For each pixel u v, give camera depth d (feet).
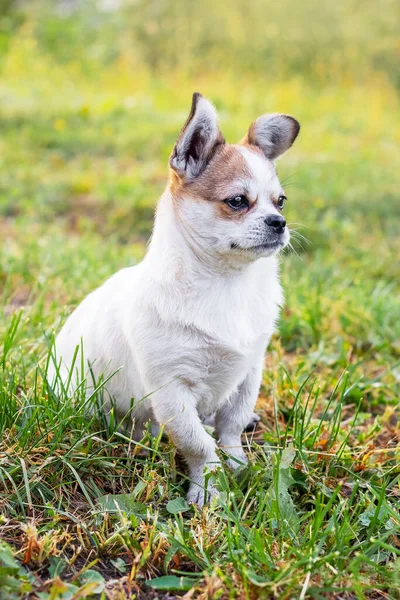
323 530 3.50
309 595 3.27
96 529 3.49
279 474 3.55
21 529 3.43
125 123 10.08
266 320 3.80
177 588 3.30
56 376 3.84
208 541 3.41
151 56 13.91
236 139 8.93
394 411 4.26
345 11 13.52
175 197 3.77
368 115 11.12
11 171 7.96
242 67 13.37
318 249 5.85
